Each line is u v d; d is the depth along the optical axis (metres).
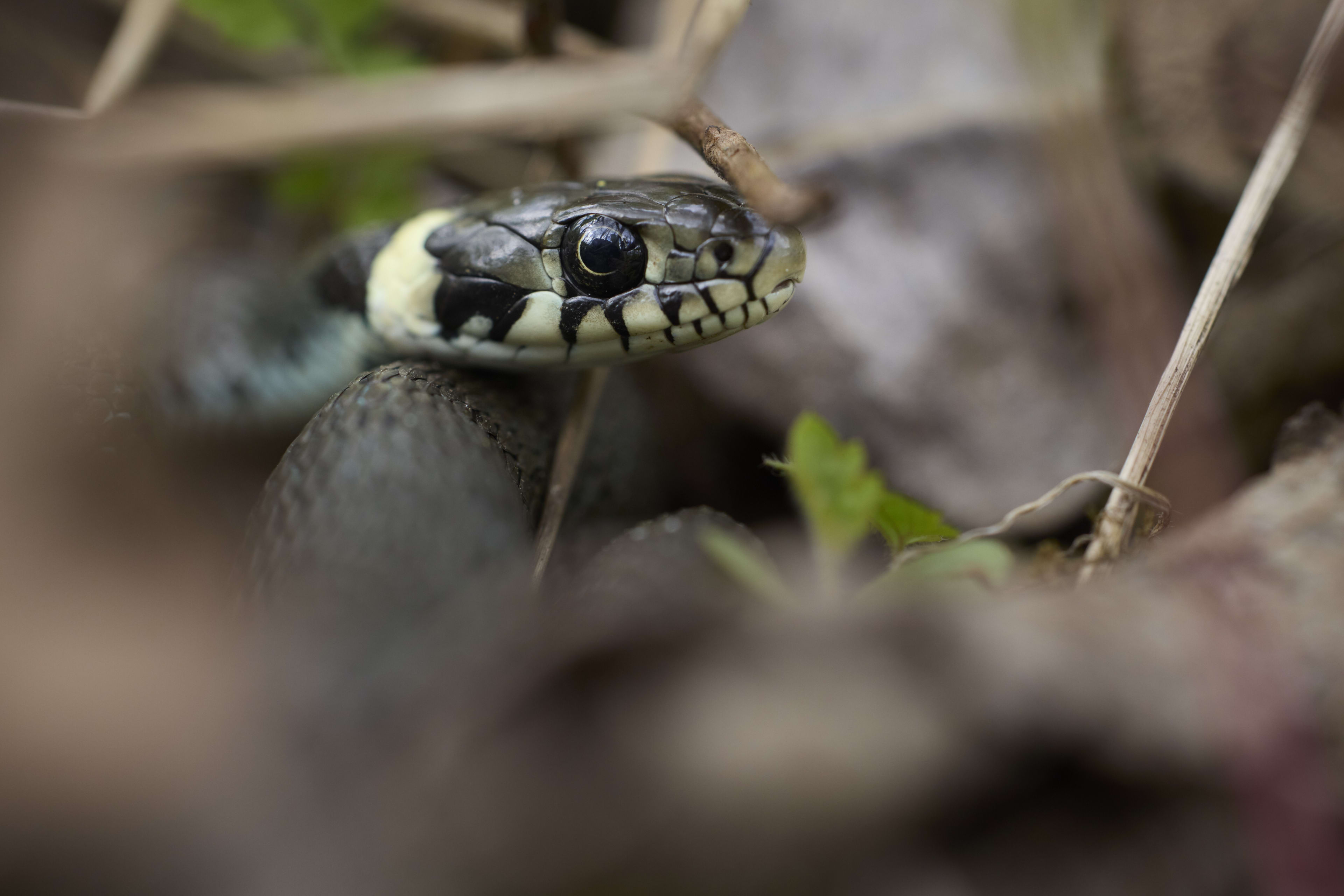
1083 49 0.60
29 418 0.57
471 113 0.58
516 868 0.42
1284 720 0.46
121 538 0.58
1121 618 0.49
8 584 0.57
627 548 0.57
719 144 0.58
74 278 0.58
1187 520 0.57
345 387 0.58
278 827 0.45
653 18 0.63
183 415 0.60
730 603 0.56
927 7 0.61
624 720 0.44
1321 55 0.58
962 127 0.61
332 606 0.56
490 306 0.60
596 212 0.59
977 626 0.47
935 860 0.41
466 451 0.57
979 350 0.60
